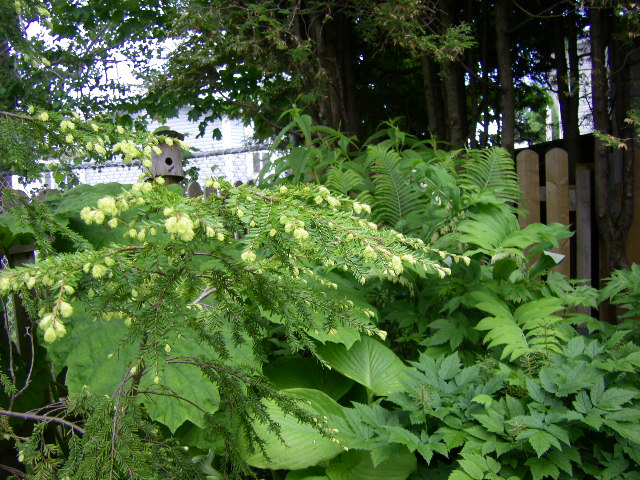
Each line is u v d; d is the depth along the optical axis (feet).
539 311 7.61
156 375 3.96
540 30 18.28
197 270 4.39
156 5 17.28
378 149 10.09
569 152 16.37
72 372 6.26
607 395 5.81
